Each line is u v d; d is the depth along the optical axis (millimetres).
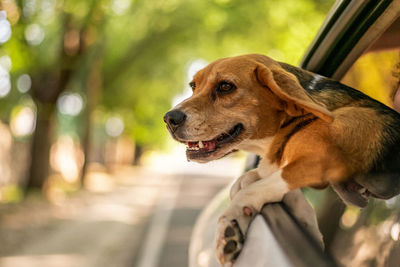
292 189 1633
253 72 2006
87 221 13047
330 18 1995
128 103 23328
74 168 27797
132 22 18141
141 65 20453
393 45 1878
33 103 18000
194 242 2779
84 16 15047
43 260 8477
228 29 14875
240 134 2020
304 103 1652
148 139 29125
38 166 16844
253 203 1630
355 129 1631
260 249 1422
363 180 1505
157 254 9312
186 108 2104
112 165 32906
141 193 21516
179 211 15570
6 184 18656
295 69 2088
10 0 12727
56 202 15992
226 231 1555
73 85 20297
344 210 1516
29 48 13953
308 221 1558
